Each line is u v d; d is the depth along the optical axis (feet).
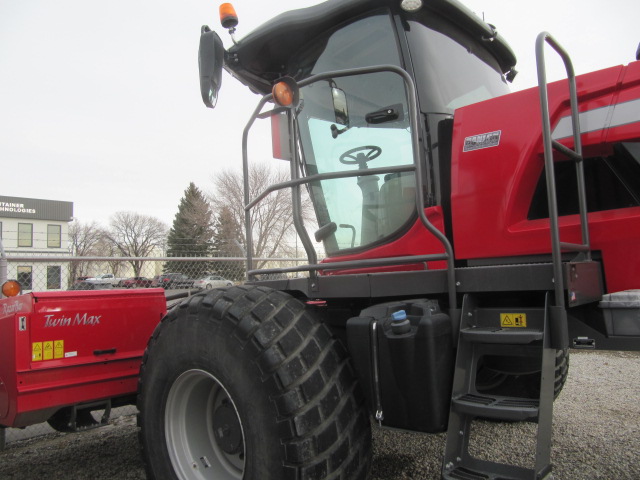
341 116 8.25
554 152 6.57
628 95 6.29
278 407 5.65
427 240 7.42
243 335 6.06
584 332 6.42
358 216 8.31
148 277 18.03
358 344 6.22
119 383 8.96
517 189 6.64
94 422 9.02
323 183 8.77
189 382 6.98
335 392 5.96
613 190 6.70
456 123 7.34
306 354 5.98
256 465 5.80
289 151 7.43
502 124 6.89
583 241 6.23
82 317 8.67
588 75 6.61
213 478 6.84
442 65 8.08
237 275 20.90
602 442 10.03
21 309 8.45
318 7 8.25
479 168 6.97
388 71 7.22
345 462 5.80
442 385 5.80
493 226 6.79
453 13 8.29
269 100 7.36
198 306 6.75
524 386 8.34
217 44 7.57
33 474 9.87
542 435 5.07
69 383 8.36
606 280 6.34
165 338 7.08
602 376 15.62
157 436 7.07
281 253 20.74
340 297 7.14
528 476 5.05
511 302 6.40
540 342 5.76
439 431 5.77
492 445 9.91
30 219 112.57
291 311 6.37
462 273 6.31
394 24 7.82
